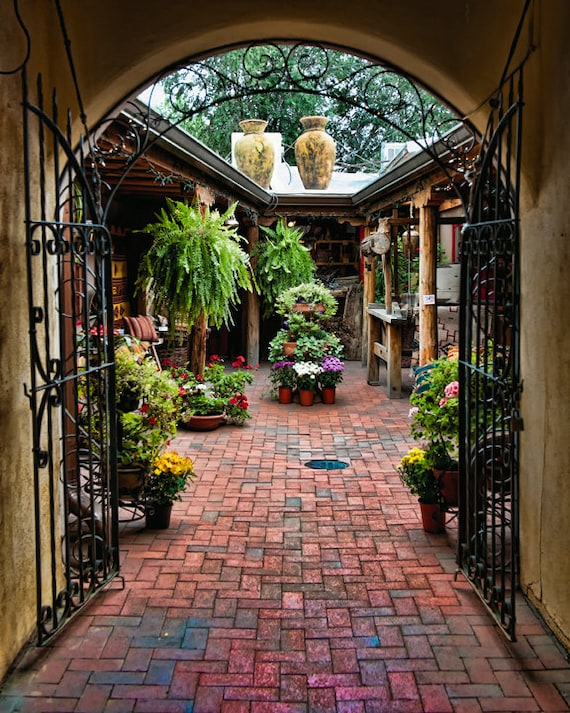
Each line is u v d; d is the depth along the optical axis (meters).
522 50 2.92
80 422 3.79
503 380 2.86
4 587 2.60
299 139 11.59
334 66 14.76
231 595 3.34
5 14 2.47
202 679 2.65
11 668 2.69
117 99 3.39
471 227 3.24
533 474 3.16
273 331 12.99
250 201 9.89
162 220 6.59
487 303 3.11
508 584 3.41
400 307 8.77
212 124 15.27
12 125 2.61
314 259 13.05
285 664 2.75
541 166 2.87
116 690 2.57
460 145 5.15
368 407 8.19
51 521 2.75
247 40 3.48
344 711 2.46
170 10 3.10
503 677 2.65
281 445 6.36
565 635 2.80
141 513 4.49
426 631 3.00
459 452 3.55
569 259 2.64
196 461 5.79
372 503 4.70
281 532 4.16
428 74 3.39
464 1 3.05
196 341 7.48
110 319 3.44
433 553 3.84
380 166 12.41
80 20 2.98
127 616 3.12
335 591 3.39
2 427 2.57
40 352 3.06
